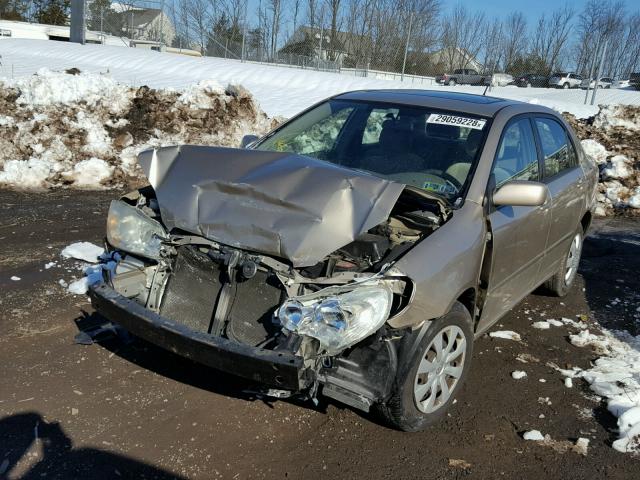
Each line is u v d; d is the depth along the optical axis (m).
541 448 3.45
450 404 3.71
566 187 5.01
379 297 2.98
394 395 3.24
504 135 4.22
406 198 3.70
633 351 4.69
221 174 3.51
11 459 2.99
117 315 3.31
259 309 3.24
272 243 3.12
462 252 3.43
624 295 5.96
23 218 6.76
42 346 4.03
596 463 3.35
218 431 3.34
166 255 3.51
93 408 3.44
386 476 3.12
